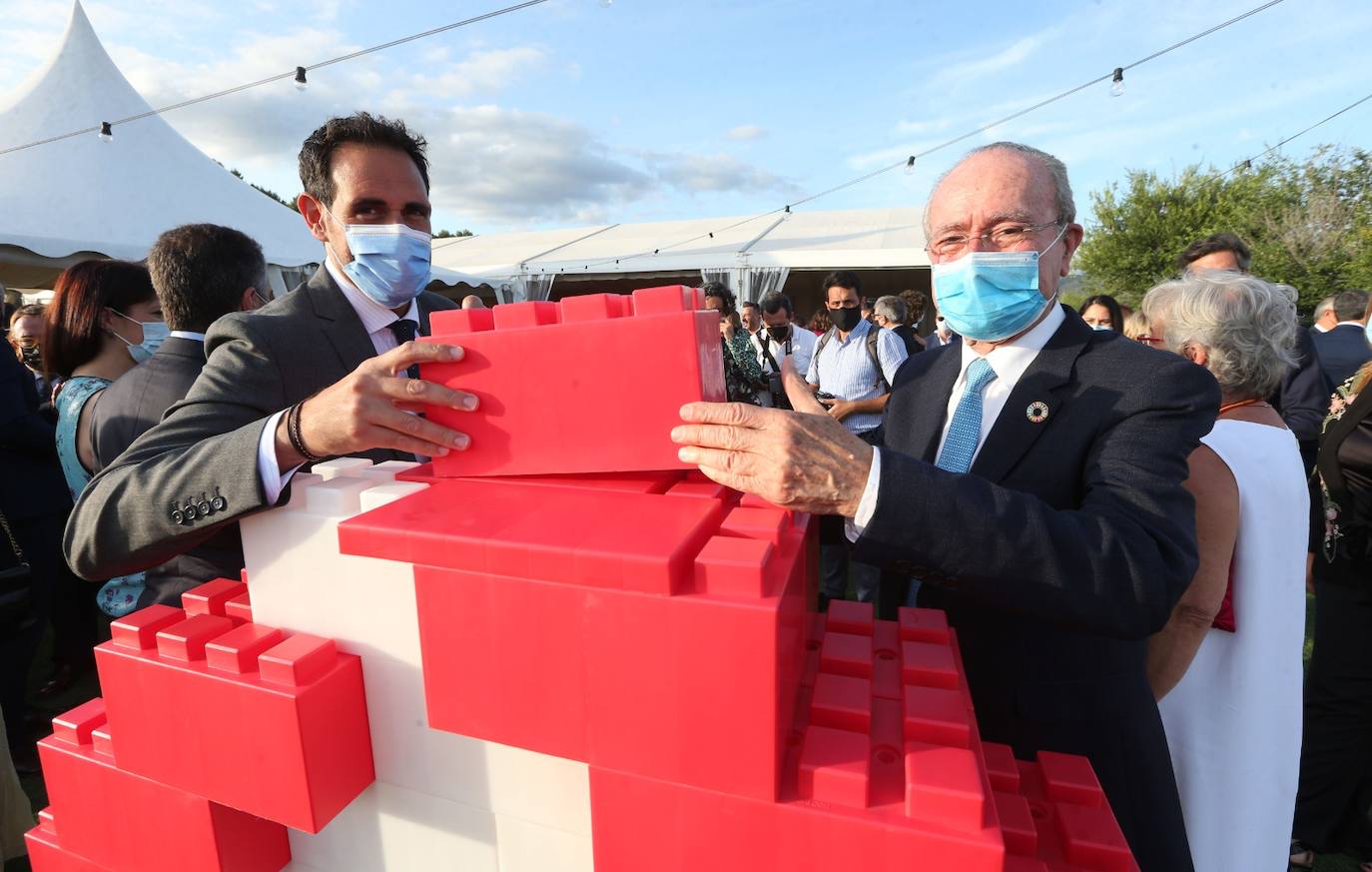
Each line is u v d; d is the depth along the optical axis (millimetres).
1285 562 1261
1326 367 4113
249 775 694
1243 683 1277
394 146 1338
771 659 505
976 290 1038
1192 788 1334
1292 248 16062
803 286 12531
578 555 547
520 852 706
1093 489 879
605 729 573
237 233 1778
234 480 732
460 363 715
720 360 774
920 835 496
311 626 754
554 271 10570
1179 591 763
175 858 776
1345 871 1991
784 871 538
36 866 905
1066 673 980
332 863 819
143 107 5922
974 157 1096
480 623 600
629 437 681
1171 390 908
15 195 4602
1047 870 599
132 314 2248
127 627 770
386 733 740
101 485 868
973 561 700
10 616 1570
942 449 1122
